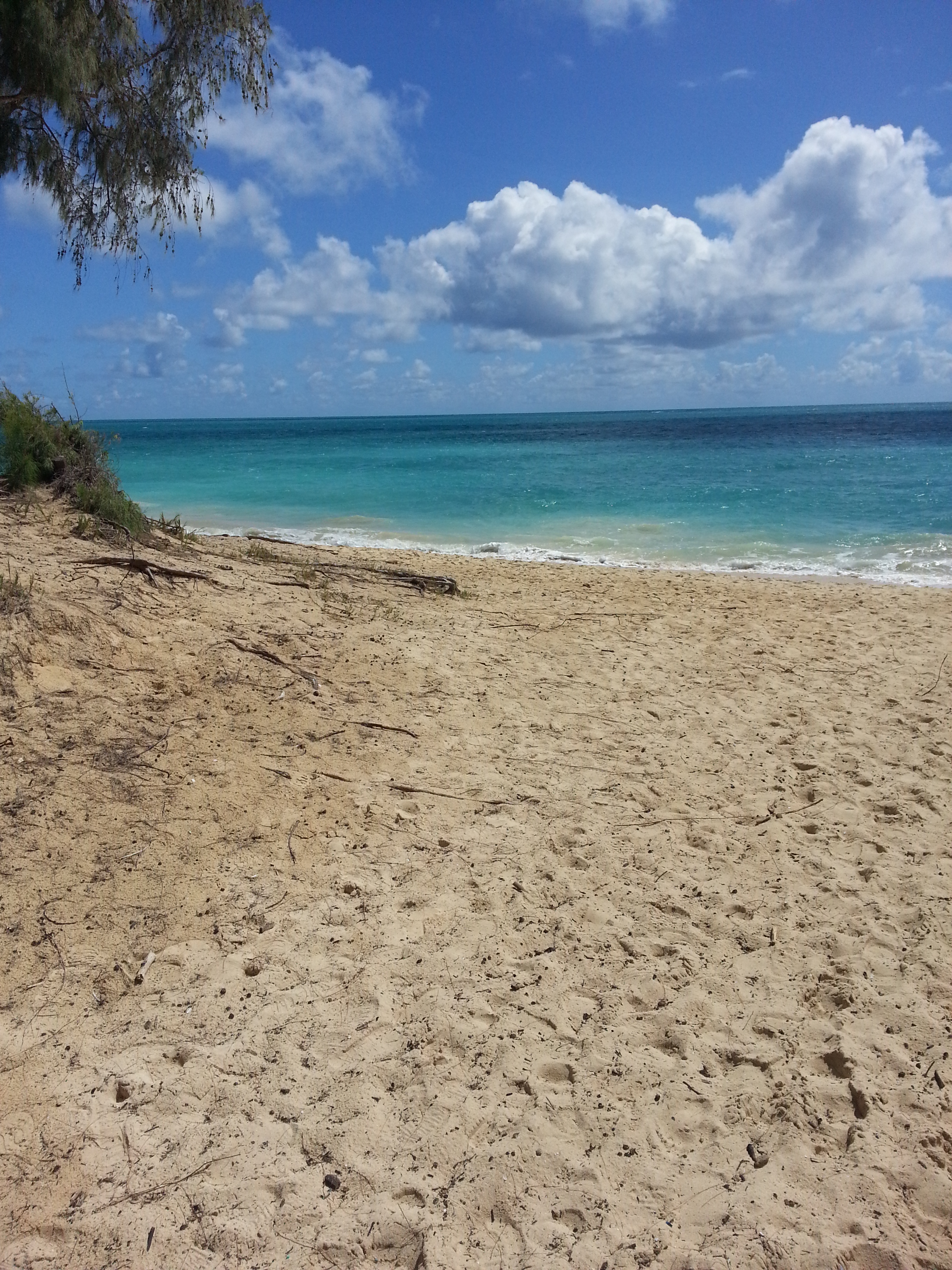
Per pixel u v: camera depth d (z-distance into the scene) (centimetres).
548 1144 286
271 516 1905
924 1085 314
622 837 483
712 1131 295
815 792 543
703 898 430
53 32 714
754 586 1184
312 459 3656
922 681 759
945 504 1970
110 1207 252
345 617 758
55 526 691
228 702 554
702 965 381
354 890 415
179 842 422
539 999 354
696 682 744
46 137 830
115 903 377
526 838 475
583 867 452
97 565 636
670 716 663
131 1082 294
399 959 371
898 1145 288
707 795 537
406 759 546
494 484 2483
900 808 522
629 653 820
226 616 660
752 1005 357
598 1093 309
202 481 2594
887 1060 326
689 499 2125
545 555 1465
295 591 790
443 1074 312
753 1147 289
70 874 383
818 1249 253
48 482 756
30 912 359
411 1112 295
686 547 1545
